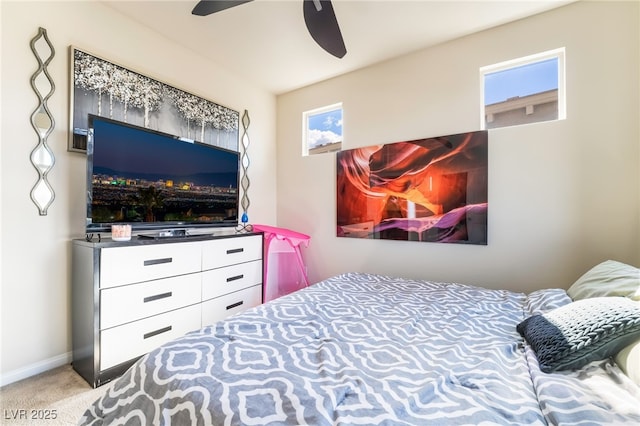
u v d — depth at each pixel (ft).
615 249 6.16
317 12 5.55
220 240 7.67
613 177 6.17
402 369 2.80
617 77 6.12
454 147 7.88
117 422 2.56
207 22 7.28
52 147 5.93
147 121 7.43
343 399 2.31
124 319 5.62
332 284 6.33
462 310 4.59
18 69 5.53
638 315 2.67
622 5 6.08
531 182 6.98
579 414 2.04
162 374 2.65
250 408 2.19
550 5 6.59
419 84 8.48
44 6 5.83
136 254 5.82
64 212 6.10
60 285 6.03
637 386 2.34
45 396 4.97
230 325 3.69
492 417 2.10
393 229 8.88
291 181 11.28
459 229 7.82
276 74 9.98
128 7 6.77
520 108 7.32
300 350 3.18
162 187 7.03
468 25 7.31
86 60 6.34
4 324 5.37
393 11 6.75
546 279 6.84
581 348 2.70
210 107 9.05
